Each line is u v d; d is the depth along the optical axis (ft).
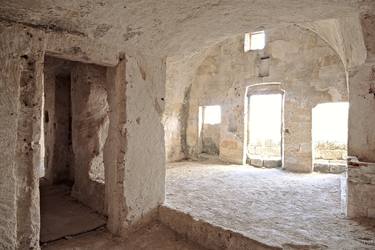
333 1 7.07
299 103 20.66
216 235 8.48
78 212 11.41
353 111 9.84
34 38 7.46
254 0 7.27
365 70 9.62
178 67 23.36
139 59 9.97
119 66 9.59
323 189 14.16
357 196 9.43
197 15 8.38
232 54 24.54
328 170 19.71
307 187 14.62
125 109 9.54
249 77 23.44
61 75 15.72
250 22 8.95
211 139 27.17
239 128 23.81
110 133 10.08
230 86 24.57
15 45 7.11
